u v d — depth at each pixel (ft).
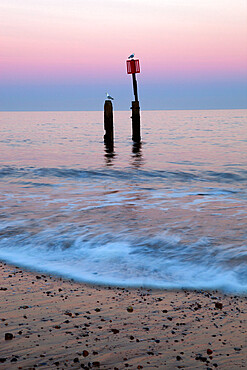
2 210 34.14
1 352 12.34
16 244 25.38
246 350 12.49
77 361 11.81
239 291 17.90
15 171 58.13
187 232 26.45
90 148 96.43
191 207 35.22
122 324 14.55
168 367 11.53
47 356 12.10
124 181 52.19
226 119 317.83
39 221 30.27
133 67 97.91
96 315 15.39
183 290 18.28
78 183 50.14
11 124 260.62
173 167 64.39
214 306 16.31
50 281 19.57
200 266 20.70
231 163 68.69
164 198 40.01
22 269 21.45
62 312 15.65
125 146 100.22
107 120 98.22
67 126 231.09
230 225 28.22
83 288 18.60
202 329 14.08
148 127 196.44
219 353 12.33
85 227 28.32
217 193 43.50
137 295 17.69
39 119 392.06
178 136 132.26
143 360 11.93
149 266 21.13
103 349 12.59
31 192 43.21
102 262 21.95
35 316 15.24
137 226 28.30
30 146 101.24
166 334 13.70
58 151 89.45
